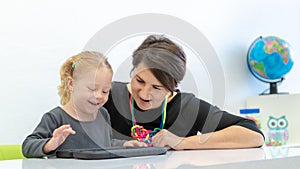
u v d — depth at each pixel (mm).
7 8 1856
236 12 2492
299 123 2285
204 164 504
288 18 2695
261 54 2385
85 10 2049
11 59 1856
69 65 640
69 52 1996
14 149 1378
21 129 1867
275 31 2639
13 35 1864
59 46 1971
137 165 524
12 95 1852
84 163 587
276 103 2342
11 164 646
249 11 2543
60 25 1979
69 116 851
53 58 1952
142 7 2213
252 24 2549
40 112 1911
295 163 572
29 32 1901
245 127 1204
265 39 2406
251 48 2445
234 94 2451
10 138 1840
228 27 2457
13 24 1867
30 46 1901
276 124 2307
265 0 2611
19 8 1884
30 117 1889
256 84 2539
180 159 603
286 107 2318
